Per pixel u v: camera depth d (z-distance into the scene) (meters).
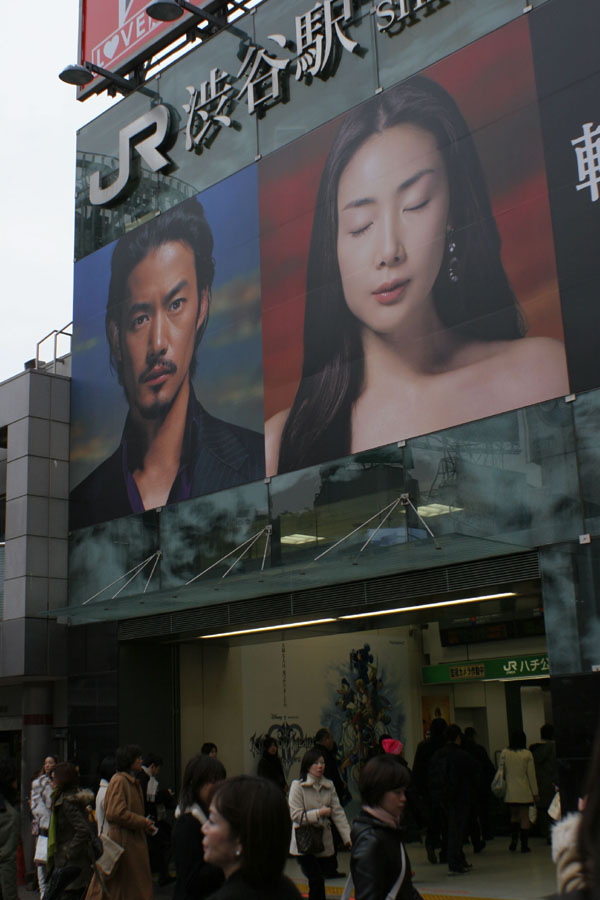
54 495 18.44
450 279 13.20
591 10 12.32
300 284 15.21
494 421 12.41
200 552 15.95
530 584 12.21
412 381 13.41
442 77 13.82
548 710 19.38
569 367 11.80
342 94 15.19
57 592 18.06
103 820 9.27
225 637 16.77
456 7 13.85
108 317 18.61
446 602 13.34
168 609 15.88
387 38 14.70
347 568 12.62
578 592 11.24
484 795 15.94
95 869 8.00
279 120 16.11
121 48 19.64
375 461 13.66
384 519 13.39
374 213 14.30
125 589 17.08
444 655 19.98
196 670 17.59
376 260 14.15
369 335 14.05
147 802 13.17
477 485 12.41
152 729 16.89
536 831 17.12
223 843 3.04
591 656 11.02
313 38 15.84
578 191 12.05
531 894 11.06
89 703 17.17
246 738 17.75
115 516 17.62
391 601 13.34
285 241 15.59
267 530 14.95
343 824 9.33
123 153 18.86
